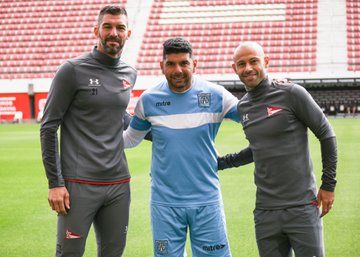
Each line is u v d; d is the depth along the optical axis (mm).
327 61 28219
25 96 26922
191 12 32938
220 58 29484
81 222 3941
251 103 3875
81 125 3959
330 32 30047
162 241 4012
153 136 4074
